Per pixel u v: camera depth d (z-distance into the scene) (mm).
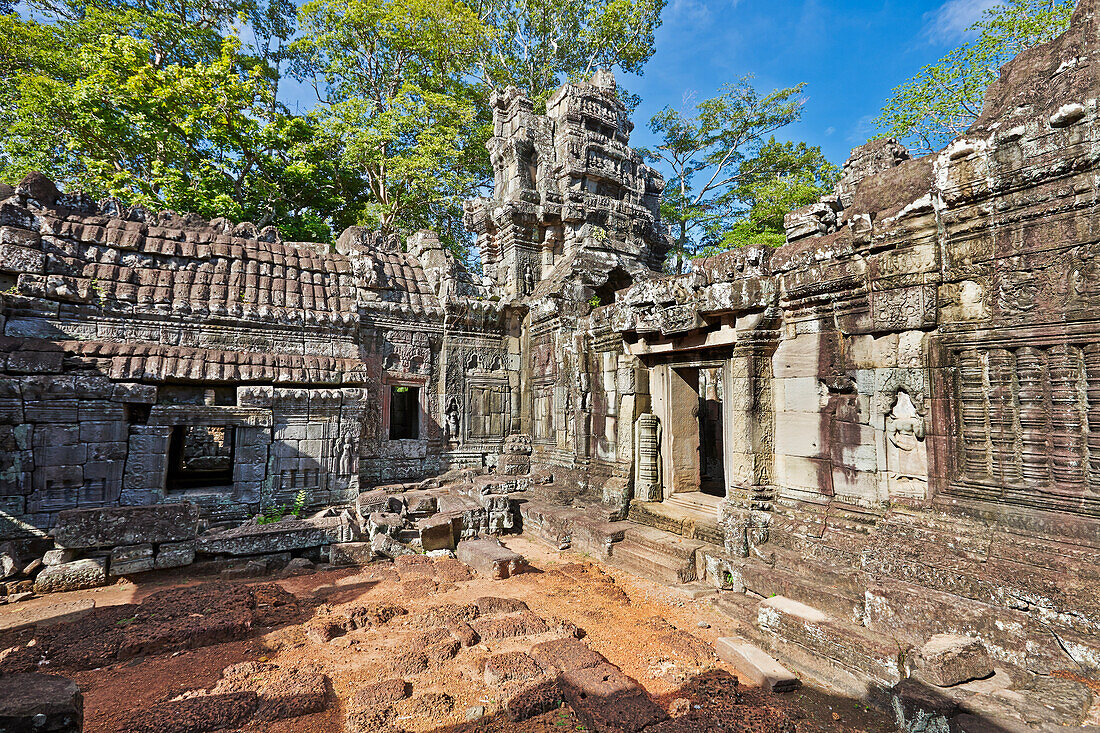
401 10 24219
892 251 6406
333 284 14914
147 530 8750
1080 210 4969
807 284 7457
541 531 11336
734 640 6098
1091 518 4848
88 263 11969
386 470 15125
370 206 25016
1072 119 4957
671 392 10484
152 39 21969
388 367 15469
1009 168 5398
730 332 8508
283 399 11867
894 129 19828
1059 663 4504
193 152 20703
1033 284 5277
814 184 26078
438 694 5027
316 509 12086
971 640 4812
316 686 5121
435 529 10516
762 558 7309
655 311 9805
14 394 9656
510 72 28531
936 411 6012
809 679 5453
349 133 22953
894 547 6016
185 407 11023
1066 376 5078
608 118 18906
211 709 4641
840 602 5906
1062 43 5285
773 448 8094
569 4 27641
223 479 13781
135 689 5227
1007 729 3859
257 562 9180
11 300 10633
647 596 7859
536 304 15797
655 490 10445
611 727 4402
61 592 8031
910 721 4305
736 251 8391
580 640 6363
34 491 9727
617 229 18609
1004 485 5426
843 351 7074
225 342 12953
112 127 18469
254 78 22281
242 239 14594
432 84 27109
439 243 17688
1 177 17766
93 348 10727
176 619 6652
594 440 12164
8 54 18594
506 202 17453
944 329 5977
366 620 6895
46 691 3705
